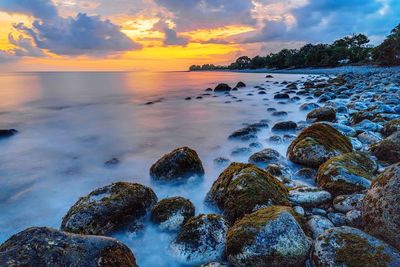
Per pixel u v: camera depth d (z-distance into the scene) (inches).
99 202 212.1
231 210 211.5
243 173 232.8
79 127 627.8
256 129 488.7
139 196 224.2
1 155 428.5
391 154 303.3
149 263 184.9
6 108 905.5
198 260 175.6
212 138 501.4
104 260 141.4
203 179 307.3
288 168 297.3
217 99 1047.0
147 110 850.1
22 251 132.9
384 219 157.9
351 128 410.3
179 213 211.0
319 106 708.7
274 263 156.1
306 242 162.7
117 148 458.0
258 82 1925.4
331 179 240.1
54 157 416.8
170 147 456.8
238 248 162.2
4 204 276.5
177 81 2402.8
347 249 144.1
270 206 190.2
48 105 978.1
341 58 3735.2
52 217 254.4
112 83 2208.4
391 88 858.1
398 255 138.7
